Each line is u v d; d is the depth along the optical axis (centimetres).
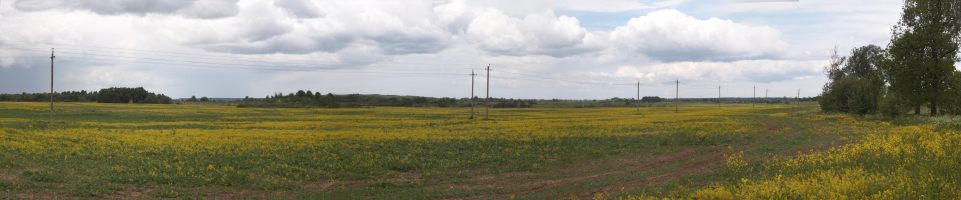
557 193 1848
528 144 3488
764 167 1977
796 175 1584
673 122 5953
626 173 2305
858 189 1198
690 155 2909
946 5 4912
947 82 4891
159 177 2061
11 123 4850
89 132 3931
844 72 11862
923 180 1224
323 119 6900
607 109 12319
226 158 2620
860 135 3559
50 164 2273
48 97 13725
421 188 2077
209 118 6981
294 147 3134
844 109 7969
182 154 2739
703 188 1485
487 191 1981
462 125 5512
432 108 12194
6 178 1903
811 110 10288
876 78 5897
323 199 1853
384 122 6159
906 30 5081
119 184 1945
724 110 11450
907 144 2212
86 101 13950
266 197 1872
